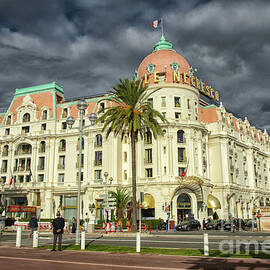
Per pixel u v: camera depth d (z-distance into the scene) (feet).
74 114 258.57
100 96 258.57
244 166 295.28
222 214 246.27
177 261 59.41
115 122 144.87
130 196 224.12
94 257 66.18
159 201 216.13
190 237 121.39
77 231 91.61
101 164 235.20
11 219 216.74
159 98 236.43
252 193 295.89
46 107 268.21
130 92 146.10
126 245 90.07
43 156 259.19
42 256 68.13
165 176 220.02
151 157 230.27
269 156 351.46
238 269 50.49
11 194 259.39
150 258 63.93
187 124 231.91
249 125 329.31
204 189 231.50
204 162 243.81
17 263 58.08
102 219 215.72
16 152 269.03
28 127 273.13
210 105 273.13
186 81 246.27
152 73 248.11
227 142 263.08
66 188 245.45
